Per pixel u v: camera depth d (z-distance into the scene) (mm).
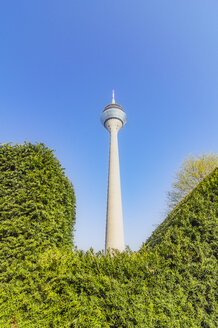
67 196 6348
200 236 3594
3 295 3334
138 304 2902
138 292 3070
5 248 4066
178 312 2957
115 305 2885
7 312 3115
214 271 3264
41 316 2943
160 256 3525
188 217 3926
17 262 3971
